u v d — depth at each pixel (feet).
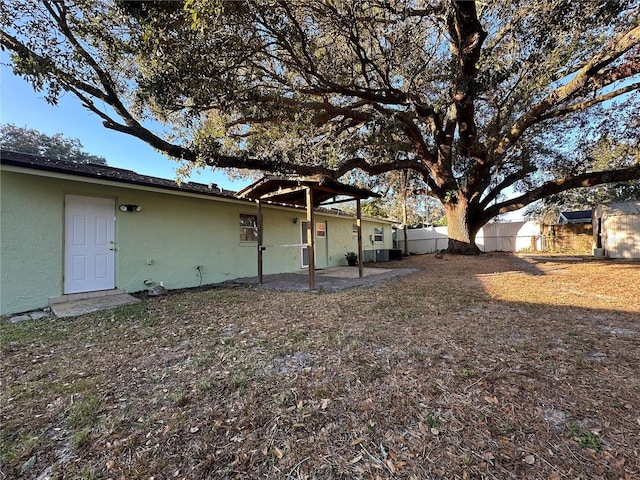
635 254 37.40
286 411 6.34
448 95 22.25
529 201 36.94
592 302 14.97
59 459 5.15
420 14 15.94
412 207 81.66
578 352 8.78
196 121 19.42
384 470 4.72
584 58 18.98
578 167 35.65
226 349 9.86
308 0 13.41
